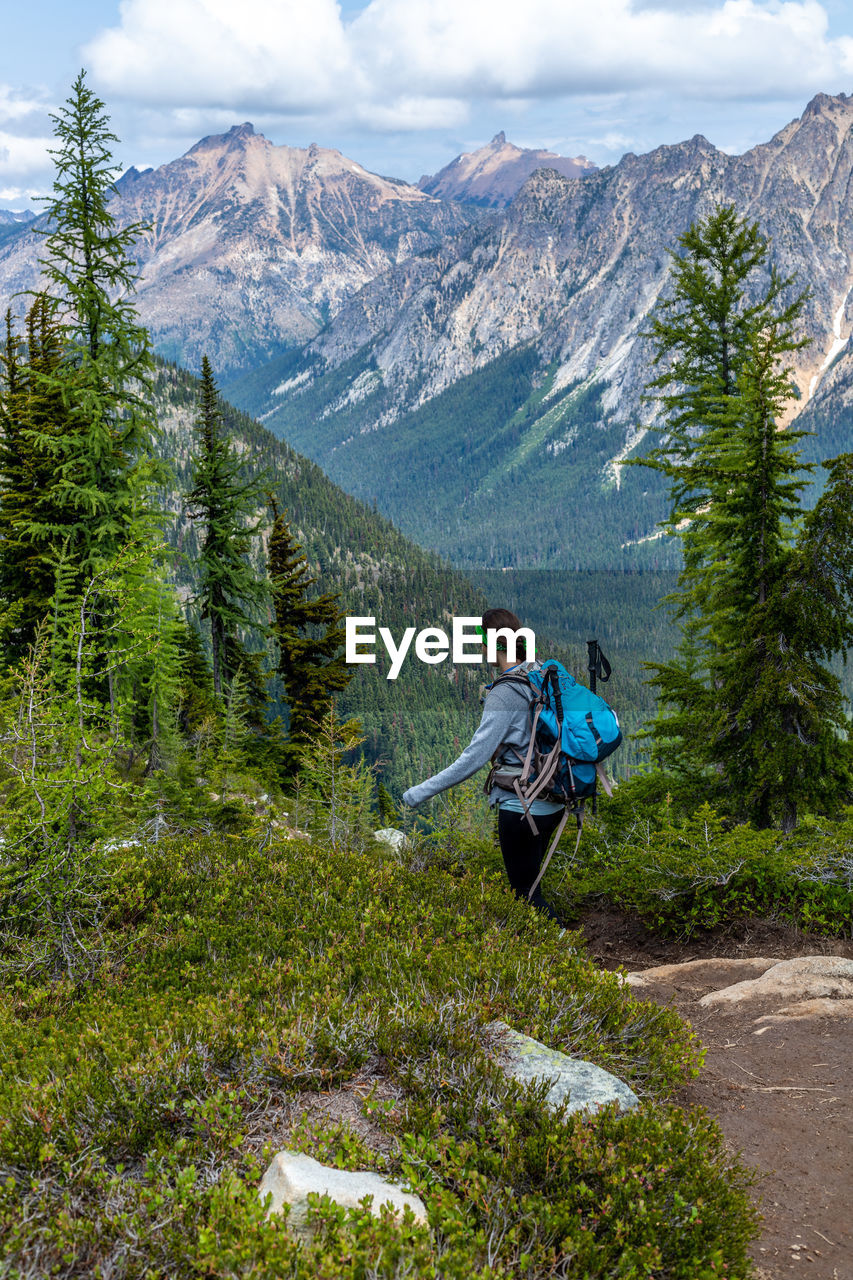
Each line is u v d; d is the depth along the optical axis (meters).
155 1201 2.74
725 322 21.83
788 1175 3.62
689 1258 2.76
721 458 14.00
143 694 22.56
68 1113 3.28
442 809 14.43
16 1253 2.54
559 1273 2.69
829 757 12.66
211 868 7.14
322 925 5.73
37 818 6.21
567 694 5.51
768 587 13.46
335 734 21.58
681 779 14.08
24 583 25.27
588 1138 3.14
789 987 5.58
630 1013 4.53
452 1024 3.96
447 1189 3.01
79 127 21.70
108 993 5.18
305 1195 2.75
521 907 5.98
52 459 25.31
